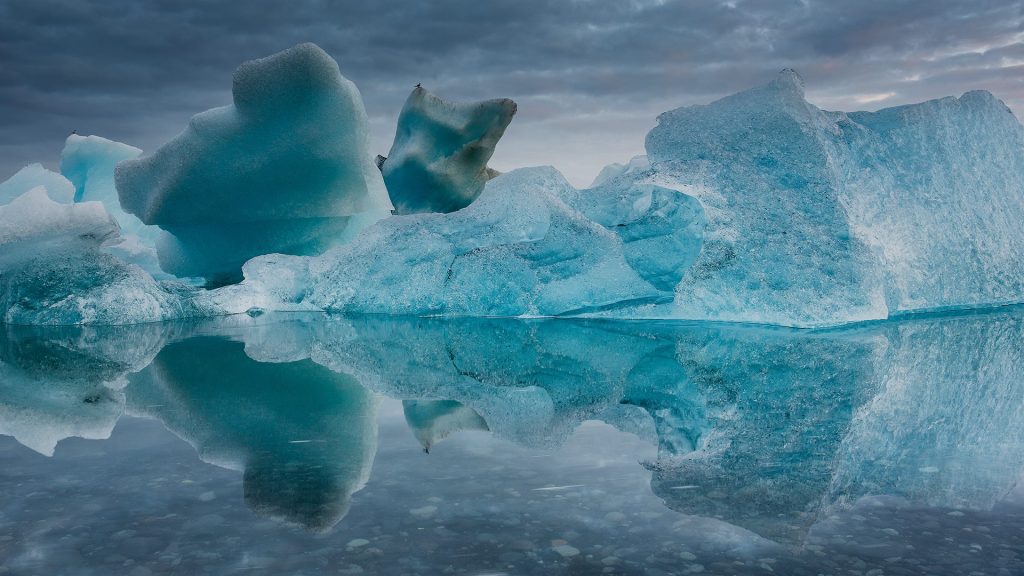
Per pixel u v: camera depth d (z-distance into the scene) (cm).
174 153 634
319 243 720
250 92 609
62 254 497
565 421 202
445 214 559
